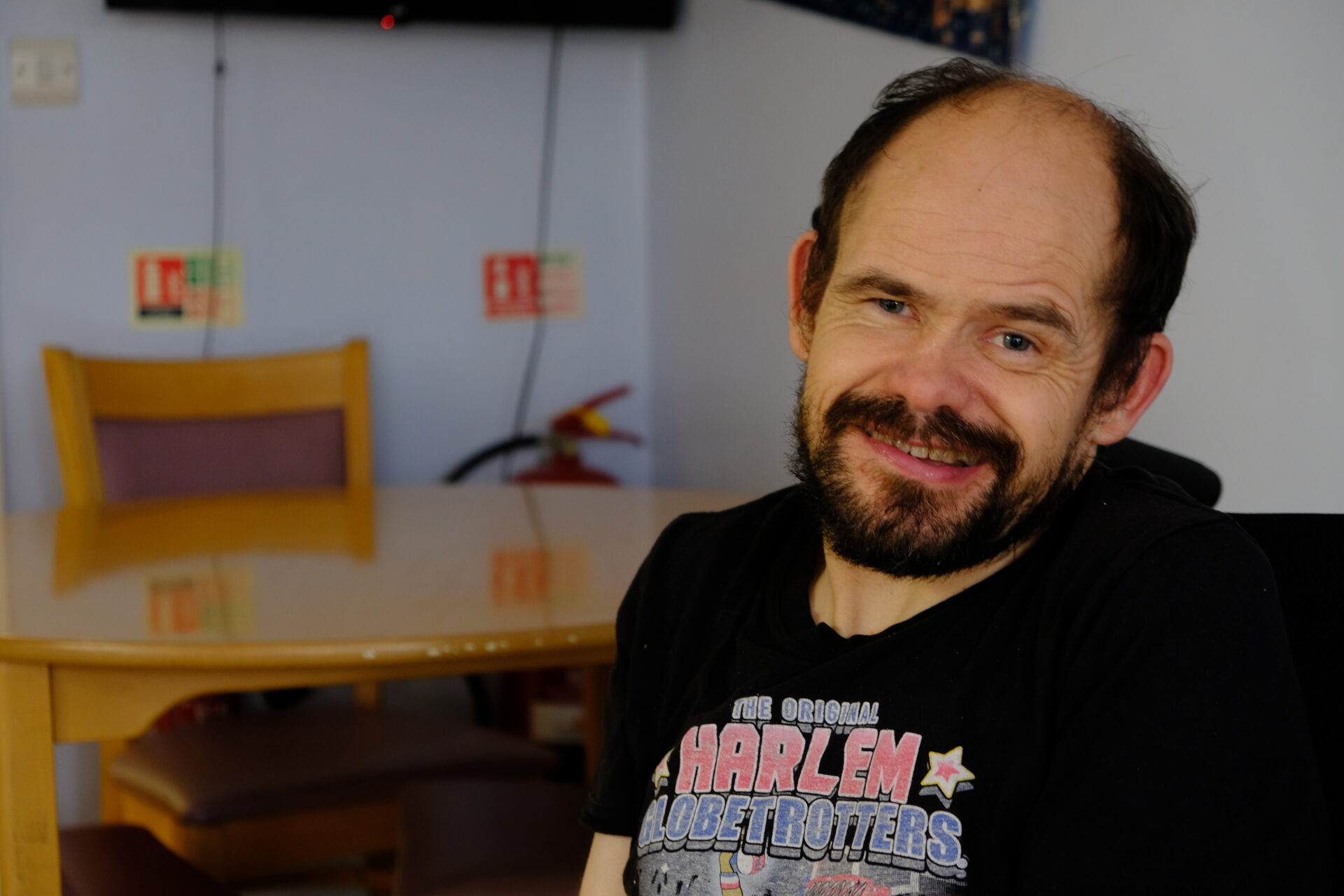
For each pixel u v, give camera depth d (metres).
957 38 1.88
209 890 1.43
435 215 3.10
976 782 0.73
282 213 3.00
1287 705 0.68
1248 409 1.44
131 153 2.90
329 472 2.48
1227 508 1.49
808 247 0.89
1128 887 0.66
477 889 1.34
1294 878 0.66
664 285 3.16
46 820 1.24
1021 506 0.77
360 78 3.02
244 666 1.18
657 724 0.89
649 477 3.31
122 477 2.35
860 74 2.18
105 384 2.37
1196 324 1.52
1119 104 1.62
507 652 1.21
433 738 1.95
